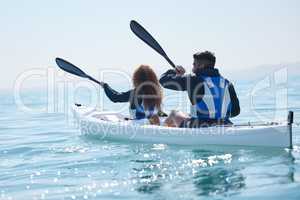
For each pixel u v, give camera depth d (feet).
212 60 29.07
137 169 23.91
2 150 31.86
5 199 19.72
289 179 20.90
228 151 27.32
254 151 27.02
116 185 21.11
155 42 34.91
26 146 33.17
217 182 20.93
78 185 21.38
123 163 25.46
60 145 32.76
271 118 45.42
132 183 21.34
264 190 19.44
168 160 25.66
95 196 19.62
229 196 18.86
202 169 23.32
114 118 37.29
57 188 21.06
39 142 34.91
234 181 21.01
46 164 26.25
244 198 18.54
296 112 49.44
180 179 21.67
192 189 19.98
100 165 25.26
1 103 94.22
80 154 28.76
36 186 21.54
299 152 26.43
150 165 24.66
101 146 31.17
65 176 23.21
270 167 23.25
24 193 20.48
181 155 26.78
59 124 47.50
